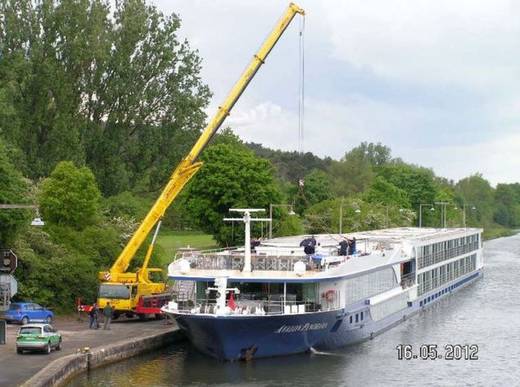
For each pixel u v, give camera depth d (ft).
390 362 187.73
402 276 264.93
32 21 363.97
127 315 228.22
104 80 388.57
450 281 342.44
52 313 212.43
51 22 368.07
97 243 257.55
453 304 305.94
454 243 354.54
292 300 186.19
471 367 185.88
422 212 645.51
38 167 344.28
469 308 292.61
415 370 180.75
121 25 393.91
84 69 382.01
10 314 201.26
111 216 325.62
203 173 329.11
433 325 249.14
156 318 225.35
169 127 402.93
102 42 380.58
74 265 232.53
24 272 221.66
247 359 180.75
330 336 193.77
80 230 267.18
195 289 192.24
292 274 186.60
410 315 267.39
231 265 193.98
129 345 179.11
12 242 217.56
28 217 217.97
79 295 233.14
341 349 202.08
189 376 166.20
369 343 212.64
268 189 334.65
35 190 272.51
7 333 187.32
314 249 203.00
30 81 353.51
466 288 366.02
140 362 177.37
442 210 623.36
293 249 211.41
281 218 355.36
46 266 224.74
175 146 400.47
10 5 362.94
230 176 327.26
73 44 370.53
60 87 357.20
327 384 163.84
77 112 381.40
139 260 266.98
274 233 350.64
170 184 239.30
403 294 256.32
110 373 165.27
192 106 405.18
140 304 217.15
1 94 285.23
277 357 185.26
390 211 524.93
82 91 382.01
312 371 174.91
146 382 159.33
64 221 266.16
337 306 193.36
